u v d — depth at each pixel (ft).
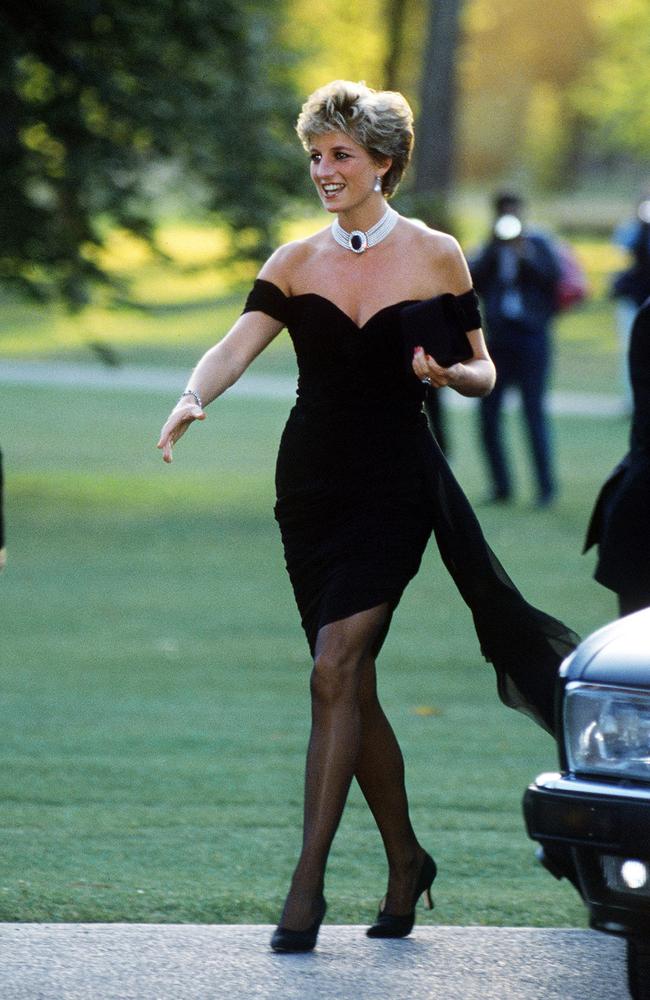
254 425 235.61
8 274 170.40
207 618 114.21
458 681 95.81
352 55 242.37
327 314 51.29
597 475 185.37
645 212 214.28
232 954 49.78
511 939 51.88
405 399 51.62
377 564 50.90
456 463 196.75
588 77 606.14
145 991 46.65
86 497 173.47
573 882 45.93
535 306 159.43
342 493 51.34
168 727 83.51
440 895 57.47
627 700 42.57
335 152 51.21
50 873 58.80
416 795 71.00
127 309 177.06
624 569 59.00
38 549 143.13
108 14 159.63
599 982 48.16
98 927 52.01
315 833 50.08
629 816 41.75
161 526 155.63
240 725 84.23
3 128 159.74
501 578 51.47
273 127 176.04
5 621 112.88
